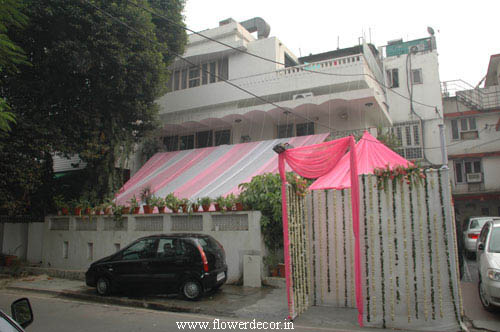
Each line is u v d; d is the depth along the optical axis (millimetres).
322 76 17656
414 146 21875
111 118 15641
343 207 8297
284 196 7574
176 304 8805
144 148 20875
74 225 14469
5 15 8008
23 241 16344
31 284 12023
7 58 8477
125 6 13695
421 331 6535
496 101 24375
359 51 22328
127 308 8961
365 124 17500
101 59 13453
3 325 2748
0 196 13531
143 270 9570
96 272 10094
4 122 8102
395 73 23312
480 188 24250
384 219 7027
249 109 18250
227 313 8008
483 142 24422
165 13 16656
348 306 8031
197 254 9172
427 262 6695
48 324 7410
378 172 7145
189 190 14414
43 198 16188
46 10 12195
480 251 8320
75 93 14594
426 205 6809
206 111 20281
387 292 6840
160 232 12398
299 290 7781
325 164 7375
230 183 13945
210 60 21453
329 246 8328
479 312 7602
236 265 10906
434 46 23422
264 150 16453
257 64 20031
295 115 18516
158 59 14719
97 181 15859
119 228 13422
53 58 12977
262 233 10812
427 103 22281
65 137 14250
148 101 16266
